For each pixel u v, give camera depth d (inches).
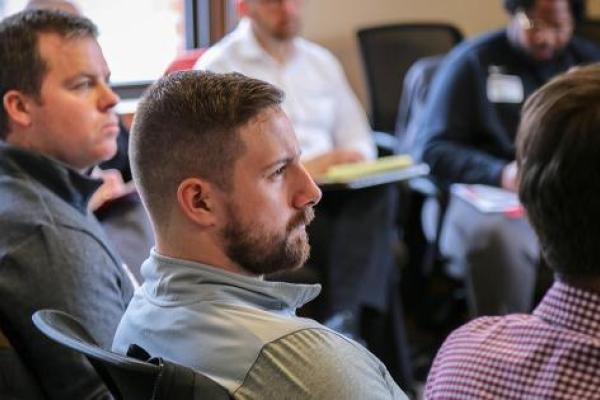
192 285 80.7
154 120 80.4
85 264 104.7
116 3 225.5
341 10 301.9
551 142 75.0
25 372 102.0
